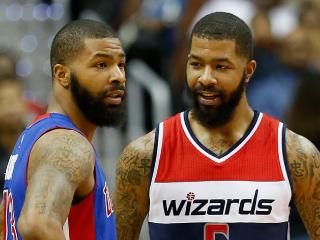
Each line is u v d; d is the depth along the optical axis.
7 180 11.66
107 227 11.70
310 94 17.58
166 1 24.34
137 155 12.96
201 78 12.31
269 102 21.92
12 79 18.98
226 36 12.32
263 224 12.66
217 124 12.65
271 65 22.31
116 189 13.25
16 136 18.45
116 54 11.62
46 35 25.92
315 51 22.38
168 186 12.80
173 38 23.92
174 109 22.44
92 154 11.05
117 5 25.33
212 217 12.72
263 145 12.85
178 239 12.83
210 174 12.77
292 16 24.41
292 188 12.75
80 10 25.81
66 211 10.53
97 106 11.59
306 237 17.11
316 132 17.61
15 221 11.24
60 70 11.65
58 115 11.58
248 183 12.71
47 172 10.59
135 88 23.09
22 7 26.28
